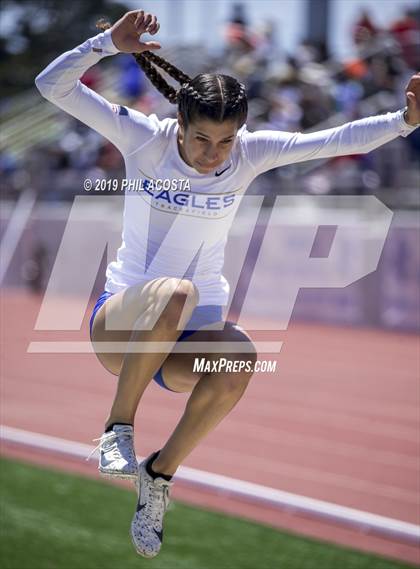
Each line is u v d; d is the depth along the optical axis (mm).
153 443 10289
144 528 4609
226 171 4586
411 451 9969
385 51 21469
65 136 24922
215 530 7586
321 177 19078
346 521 6965
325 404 12102
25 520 7711
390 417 11414
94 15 37469
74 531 7473
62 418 11477
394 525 6805
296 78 22156
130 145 4566
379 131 4586
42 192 22234
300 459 9648
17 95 35969
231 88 4273
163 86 4848
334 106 21203
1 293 22250
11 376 14250
